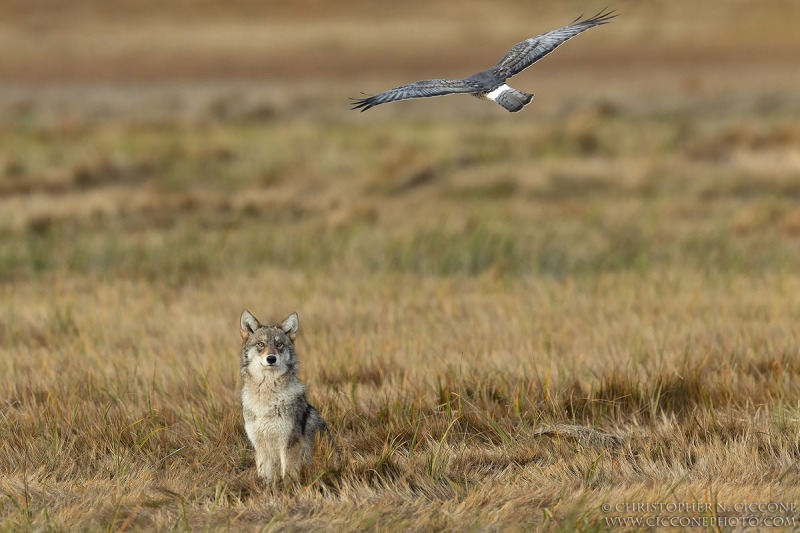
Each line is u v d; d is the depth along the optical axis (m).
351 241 52.91
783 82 119.62
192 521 21.81
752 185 67.19
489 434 27.28
